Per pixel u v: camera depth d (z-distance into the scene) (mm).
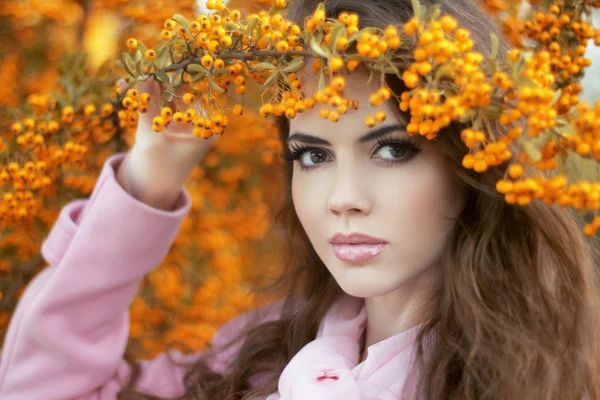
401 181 1003
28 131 1357
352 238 1021
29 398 1295
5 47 2105
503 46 1130
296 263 1478
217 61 948
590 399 1110
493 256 1061
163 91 1116
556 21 978
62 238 1309
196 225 2059
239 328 1560
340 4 1027
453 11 1076
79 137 1409
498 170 996
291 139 1067
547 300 1061
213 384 1405
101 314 1302
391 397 1058
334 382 1032
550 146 769
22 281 1840
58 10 2064
